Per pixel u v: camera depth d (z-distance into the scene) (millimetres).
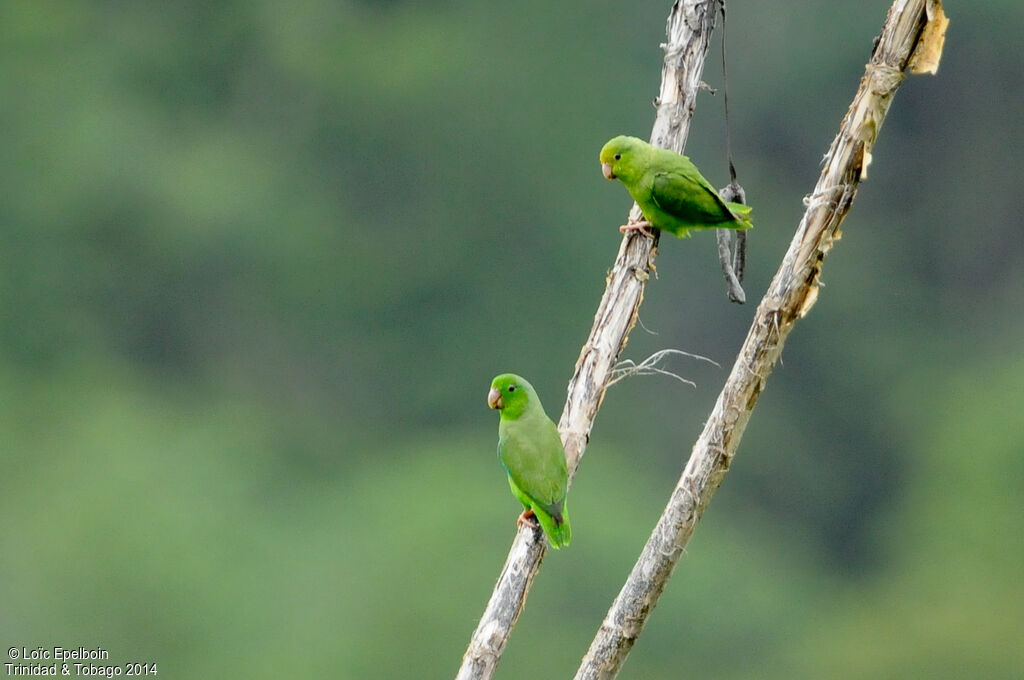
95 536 22156
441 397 30359
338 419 29625
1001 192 33656
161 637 20672
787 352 31625
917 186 34000
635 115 33188
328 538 23359
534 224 32031
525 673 19031
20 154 31297
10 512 23328
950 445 28922
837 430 30953
